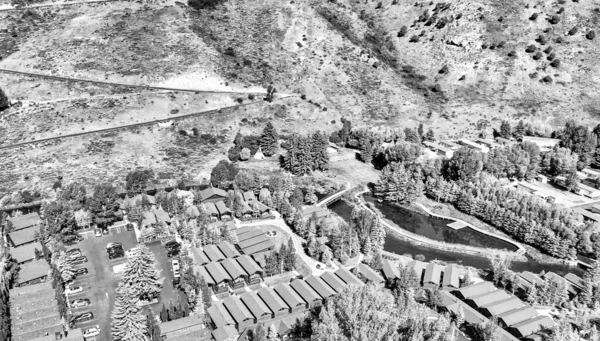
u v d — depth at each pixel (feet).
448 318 450.71
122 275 486.79
